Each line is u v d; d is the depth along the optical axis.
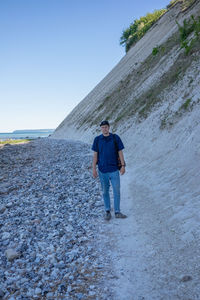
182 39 17.78
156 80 17.34
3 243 4.58
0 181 10.09
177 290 2.94
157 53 23.00
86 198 7.04
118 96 26.48
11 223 5.52
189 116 9.11
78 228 5.09
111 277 3.37
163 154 8.95
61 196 7.35
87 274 3.47
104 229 4.95
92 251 4.11
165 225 4.64
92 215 5.76
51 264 3.77
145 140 11.85
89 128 28.95
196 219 4.36
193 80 11.09
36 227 5.22
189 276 3.09
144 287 3.11
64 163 12.88
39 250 4.25
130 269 3.52
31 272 3.58
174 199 5.59
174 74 14.28
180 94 11.53
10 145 25.94
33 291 3.17
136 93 20.56
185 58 14.60
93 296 3.02
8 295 3.13
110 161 5.26
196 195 5.24
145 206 5.83
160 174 7.56
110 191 7.47
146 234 4.48
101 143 5.27
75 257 3.93
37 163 13.77
